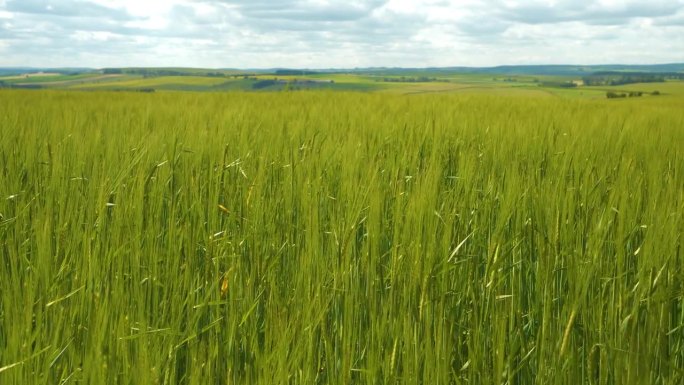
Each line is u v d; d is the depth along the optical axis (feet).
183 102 41.06
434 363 6.31
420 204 8.45
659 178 11.32
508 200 9.60
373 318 6.69
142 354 5.55
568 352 6.73
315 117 25.03
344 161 12.53
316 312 6.87
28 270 7.68
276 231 9.29
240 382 6.40
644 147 18.39
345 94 57.93
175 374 6.24
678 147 18.08
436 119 24.54
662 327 6.63
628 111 37.68
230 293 7.22
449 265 7.47
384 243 9.32
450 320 6.72
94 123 24.14
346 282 7.19
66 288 7.15
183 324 7.30
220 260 8.29
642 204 10.41
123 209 8.89
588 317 7.07
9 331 5.90
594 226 8.66
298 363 6.12
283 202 10.31
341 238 7.98
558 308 7.45
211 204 10.06
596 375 6.97
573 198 9.77
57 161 11.57
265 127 21.74
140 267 7.53
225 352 6.67
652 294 6.93
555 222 8.27
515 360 7.33
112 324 6.19
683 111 39.34
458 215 9.23
